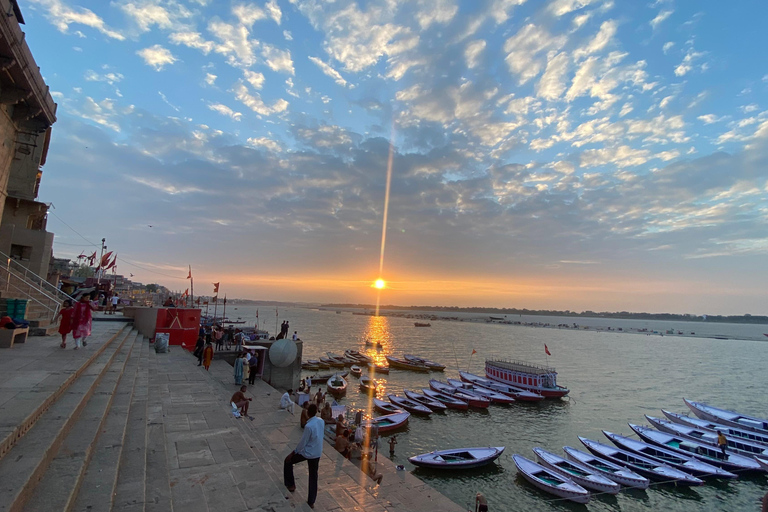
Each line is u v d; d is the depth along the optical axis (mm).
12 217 25828
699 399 52906
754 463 27312
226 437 10242
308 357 74875
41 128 17844
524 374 52406
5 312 13797
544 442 33531
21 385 7508
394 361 69750
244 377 21719
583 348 123125
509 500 23125
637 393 55281
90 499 5172
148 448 8492
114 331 18516
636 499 23562
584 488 23953
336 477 12562
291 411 17484
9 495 4160
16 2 13508
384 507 10836
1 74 14516
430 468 26047
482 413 41469
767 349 141625
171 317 27484
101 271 42594
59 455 5812
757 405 50500
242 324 106438
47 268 26938
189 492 7250
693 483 24109
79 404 7445
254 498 7195
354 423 25641
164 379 16578
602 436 35531
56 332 15797
